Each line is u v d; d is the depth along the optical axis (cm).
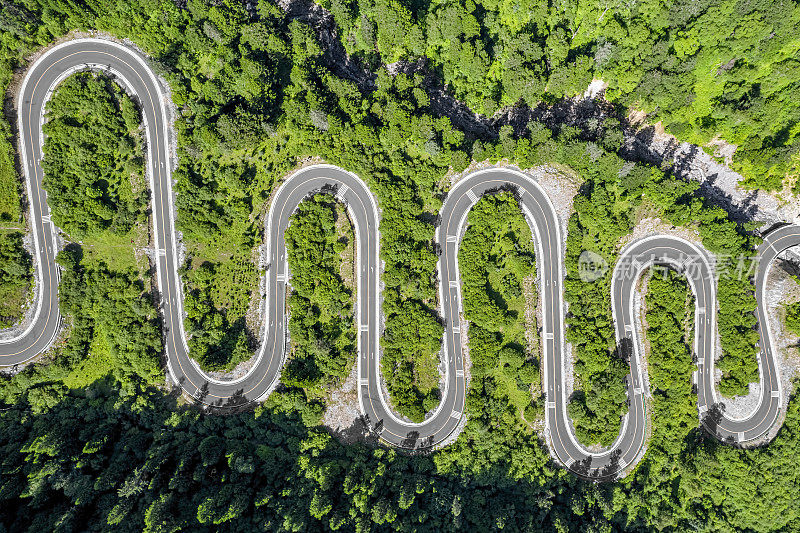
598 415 9081
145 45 8425
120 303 8738
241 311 9038
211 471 8206
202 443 8444
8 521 7319
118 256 8800
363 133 8556
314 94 8444
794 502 8906
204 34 8325
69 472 7931
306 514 8112
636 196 8925
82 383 8825
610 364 9100
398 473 8806
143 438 8556
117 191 8688
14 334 8619
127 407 8781
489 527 8531
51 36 8269
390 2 8419
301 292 8912
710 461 8931
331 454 8900
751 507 8956
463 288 9075
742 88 8469
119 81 8562
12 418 8450
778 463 9025
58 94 8325
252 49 8444
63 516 7450
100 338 8869
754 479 9006
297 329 8869
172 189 8819
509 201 8956
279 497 8269
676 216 8925
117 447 8375
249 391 9056
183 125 8469
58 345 8756
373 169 8962
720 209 8900
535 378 8975
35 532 7206
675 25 8438
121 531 7519
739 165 9081
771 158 8556
